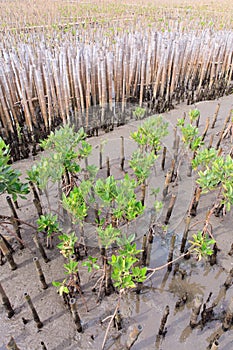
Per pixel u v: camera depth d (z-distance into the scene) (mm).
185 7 17109
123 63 7180
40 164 3859
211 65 9250
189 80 9242
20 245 3975
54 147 4531
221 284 3566
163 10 16375
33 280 3602
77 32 10242
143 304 3359
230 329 3104
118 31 10547
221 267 3752
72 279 3178
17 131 6301
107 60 6684
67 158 3926
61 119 6945
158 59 8047
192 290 3502
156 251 3949
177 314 3262
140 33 9516
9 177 3340
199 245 3486
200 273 3693
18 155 5934
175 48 7734
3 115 6066
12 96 6289
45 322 3174
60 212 4328
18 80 6629
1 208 4598
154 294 3461
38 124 6707
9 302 3139
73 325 3150
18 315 3232
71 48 7277
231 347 2980
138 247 3898
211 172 3750
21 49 7406
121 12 15188
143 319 3209
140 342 3010
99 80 6680
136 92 8078
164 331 3098
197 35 9953
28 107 6703
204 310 3107
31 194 4832
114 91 7312
